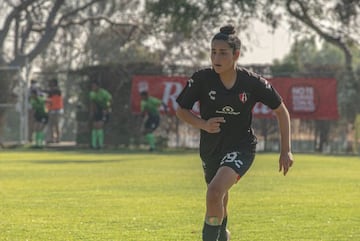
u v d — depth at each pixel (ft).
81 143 307.78
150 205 111.55
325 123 286.66
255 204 113.29
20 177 159.22
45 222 94.38
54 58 505.66
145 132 282.36
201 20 327.26
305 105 283.38
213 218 65.67
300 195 125.90
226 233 73.56
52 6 443.73
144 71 298.15
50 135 319.47
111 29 451.94
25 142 309.63
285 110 71.51
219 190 65.31
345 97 286.66
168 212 103.96
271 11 339.57
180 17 325.83
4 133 315.78
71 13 435.12
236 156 69.21
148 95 295.28
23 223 93.50
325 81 281.95
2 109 314.35
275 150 287.07
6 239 82.12
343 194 127.85
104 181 150.20
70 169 182.60
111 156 243.40
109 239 82.28
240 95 69.15
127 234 85.61
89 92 306.76
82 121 307.58
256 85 69.72
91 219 97.09
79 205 111.34
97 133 291.17
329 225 92.79
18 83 312.91
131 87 299.79
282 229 89.66
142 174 167.94
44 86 319.68
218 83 69.21
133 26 442.50
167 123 298.35
